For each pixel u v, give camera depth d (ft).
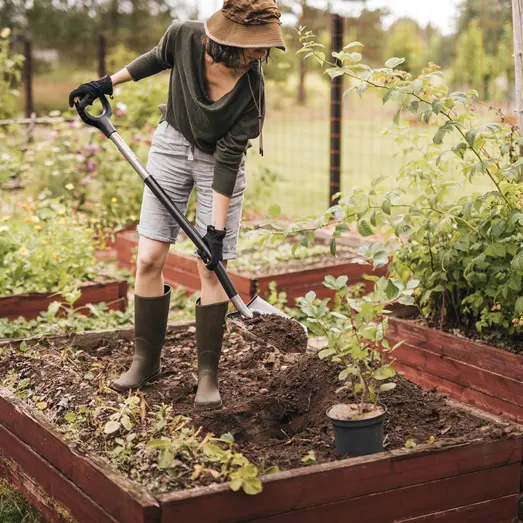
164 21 50.62
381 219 14.25
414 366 15.14
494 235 13.53
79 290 18.84
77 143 30.22
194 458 10.16
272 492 9.33
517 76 14.51
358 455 10.32
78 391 12.56
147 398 13.15
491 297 14.70
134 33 51.52
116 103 31.65
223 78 11.90
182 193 12.98
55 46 53.36
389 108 56.85
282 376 13.64
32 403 12.53
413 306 16.53
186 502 8.96
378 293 10.84
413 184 15.19
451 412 11.55
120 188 29.76
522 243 13.50
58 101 53.62
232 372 14.44
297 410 12.77
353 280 21.42
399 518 10.01
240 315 12.96
